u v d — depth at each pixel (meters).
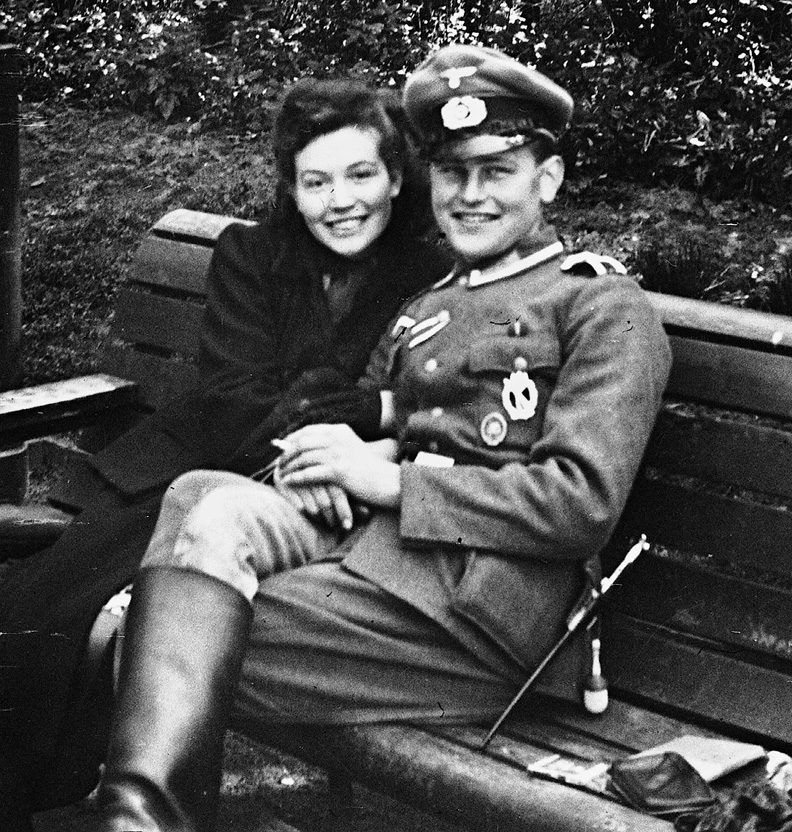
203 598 2.23
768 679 2.42
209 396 2.79
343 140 2.71
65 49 6.48
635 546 2.45
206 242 3.27
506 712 2.35
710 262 4.63
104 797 2.08
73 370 4.61
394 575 2.39
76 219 5.32
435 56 2.55
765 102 5.27
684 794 2.12
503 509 2.34
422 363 2.60
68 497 3.21
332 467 2.43
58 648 2.47
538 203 2.61
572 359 2.43
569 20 5.66
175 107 6.22
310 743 2.39
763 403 2.45
